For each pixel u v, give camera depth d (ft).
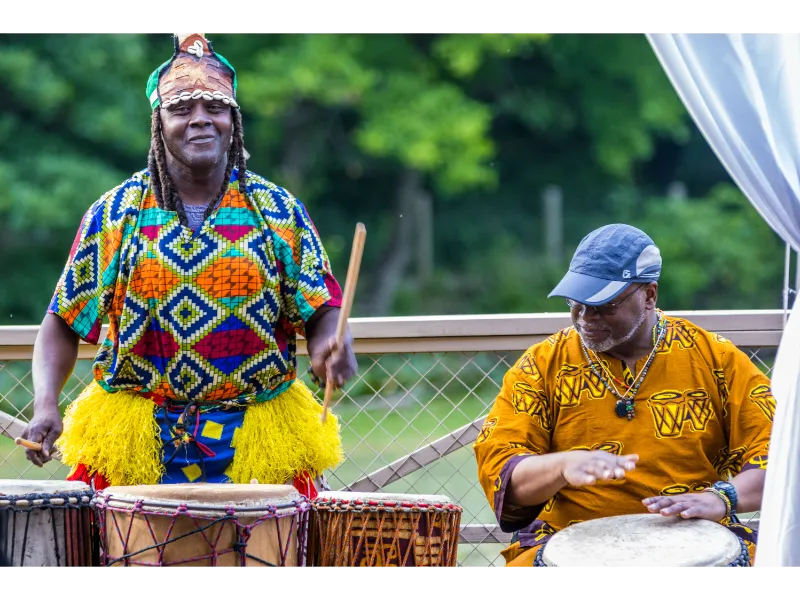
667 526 20.58
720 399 21.95
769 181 21.42
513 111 102.83
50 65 85.76
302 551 21.42
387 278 102.37
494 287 100.99
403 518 21.35
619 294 21.30
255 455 22.88
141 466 22.68
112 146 89.45
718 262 101.19
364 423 50.85
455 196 106.52
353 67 92.02
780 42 21.20
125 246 22.74
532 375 22.25
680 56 21.49
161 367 22.88
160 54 92.43
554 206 103.45
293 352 24.03
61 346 23.15
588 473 19.93
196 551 19.83
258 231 23.06
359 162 101.40
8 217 84.99
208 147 22.49
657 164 111.75
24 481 21.70
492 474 21.31
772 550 20.18
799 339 21.07
